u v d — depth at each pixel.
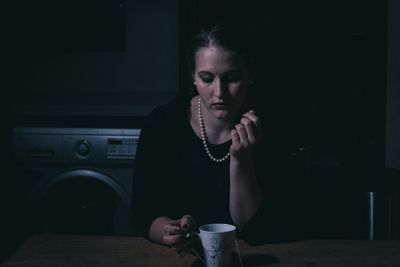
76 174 2.55
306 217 2.67
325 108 2.90
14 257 1.22
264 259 1.20
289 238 1.35
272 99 2.88
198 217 1.50
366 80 2.86
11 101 2.92
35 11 3.14
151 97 3.04
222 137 1.50
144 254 1.23
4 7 3.10
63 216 2.66
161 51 3.29
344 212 2.68
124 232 2.56
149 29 3.28
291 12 2.87
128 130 2.53
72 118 2.72
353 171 2.77
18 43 3.17
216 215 1.49
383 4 2.78
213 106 1.30
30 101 2.91
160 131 1.54
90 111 2.71
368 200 2.59
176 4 3.26
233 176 1.37
